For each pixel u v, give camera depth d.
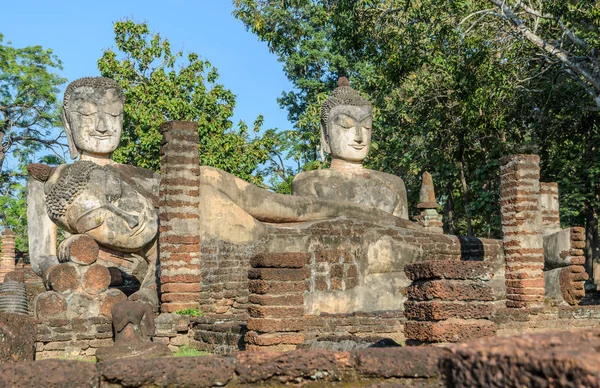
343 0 23.72
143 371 5.78
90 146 16.83
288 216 16.75
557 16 19.62
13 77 42.03
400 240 16.27
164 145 14.20
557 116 26.12
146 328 11.75
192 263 13.86
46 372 5.53
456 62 22.22
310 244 15.73
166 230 13.85
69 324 12.39
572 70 21.73
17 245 40.81
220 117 31.97
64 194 14.20
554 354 3.57
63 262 13.44
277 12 28.58
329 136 19.73
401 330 12.65
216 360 6.01
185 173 14.07
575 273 17.16
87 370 5.65
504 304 17.22
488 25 21.78
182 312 13.42
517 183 15.73
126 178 16.91
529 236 15.66
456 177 29.95
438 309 8.28
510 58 21.58
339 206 17.56
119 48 32.34
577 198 25.88
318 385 6.13
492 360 3.83
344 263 15.39
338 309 15.11
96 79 17.12
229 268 14.93
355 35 24.78
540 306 15.25
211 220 14.85
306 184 18.81
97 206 14.25
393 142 28.98
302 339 10.05
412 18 23.89
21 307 14.96
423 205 20.97
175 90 31.36
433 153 28.05
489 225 28.14
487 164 25.73
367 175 19.53
